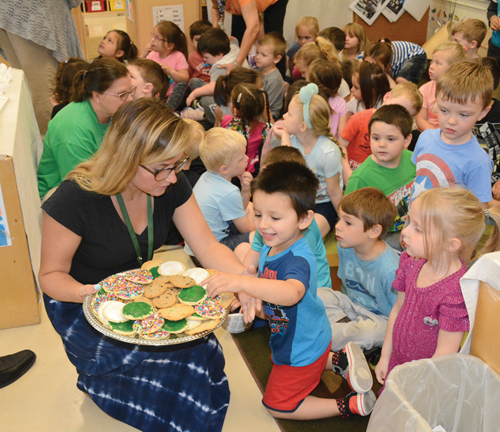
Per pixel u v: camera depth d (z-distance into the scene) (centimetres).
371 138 250
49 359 192
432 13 620
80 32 543
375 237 195
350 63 439
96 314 134
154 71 306
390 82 452
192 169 313
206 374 148
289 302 138
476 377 133
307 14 598
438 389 135
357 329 198
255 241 200
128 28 574
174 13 544
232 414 172
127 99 244
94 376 152
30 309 206
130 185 143
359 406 163
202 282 147
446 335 144
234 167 251
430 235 143
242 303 156
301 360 162
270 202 144
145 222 154
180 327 131
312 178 151
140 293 144
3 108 239
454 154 220
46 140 255
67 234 142
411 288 155
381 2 575
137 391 150
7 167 177
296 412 167
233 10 487
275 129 294
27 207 199
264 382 189
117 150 132
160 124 129
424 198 144
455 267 147
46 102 410
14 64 402
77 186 140
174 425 151
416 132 340
